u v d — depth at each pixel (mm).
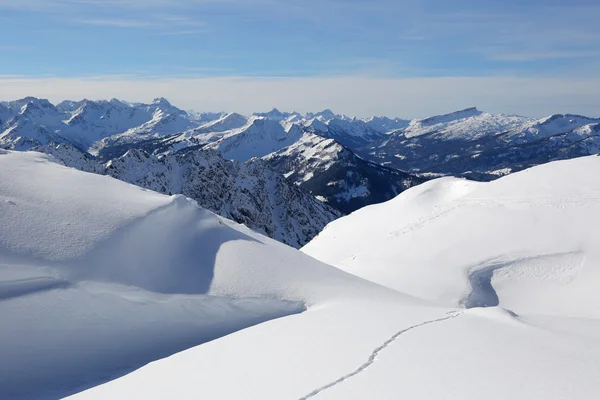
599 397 9070
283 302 19344
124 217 20094
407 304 21125
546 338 13984
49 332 14250
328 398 9336
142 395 10969
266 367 11633
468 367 10891
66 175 23469
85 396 11789
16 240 16359
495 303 34312
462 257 40625
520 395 9172
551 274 35969
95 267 16859
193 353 14016
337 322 16219
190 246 21219
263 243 24797
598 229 38594
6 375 12820
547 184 50281
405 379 10148
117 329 15461
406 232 50312
